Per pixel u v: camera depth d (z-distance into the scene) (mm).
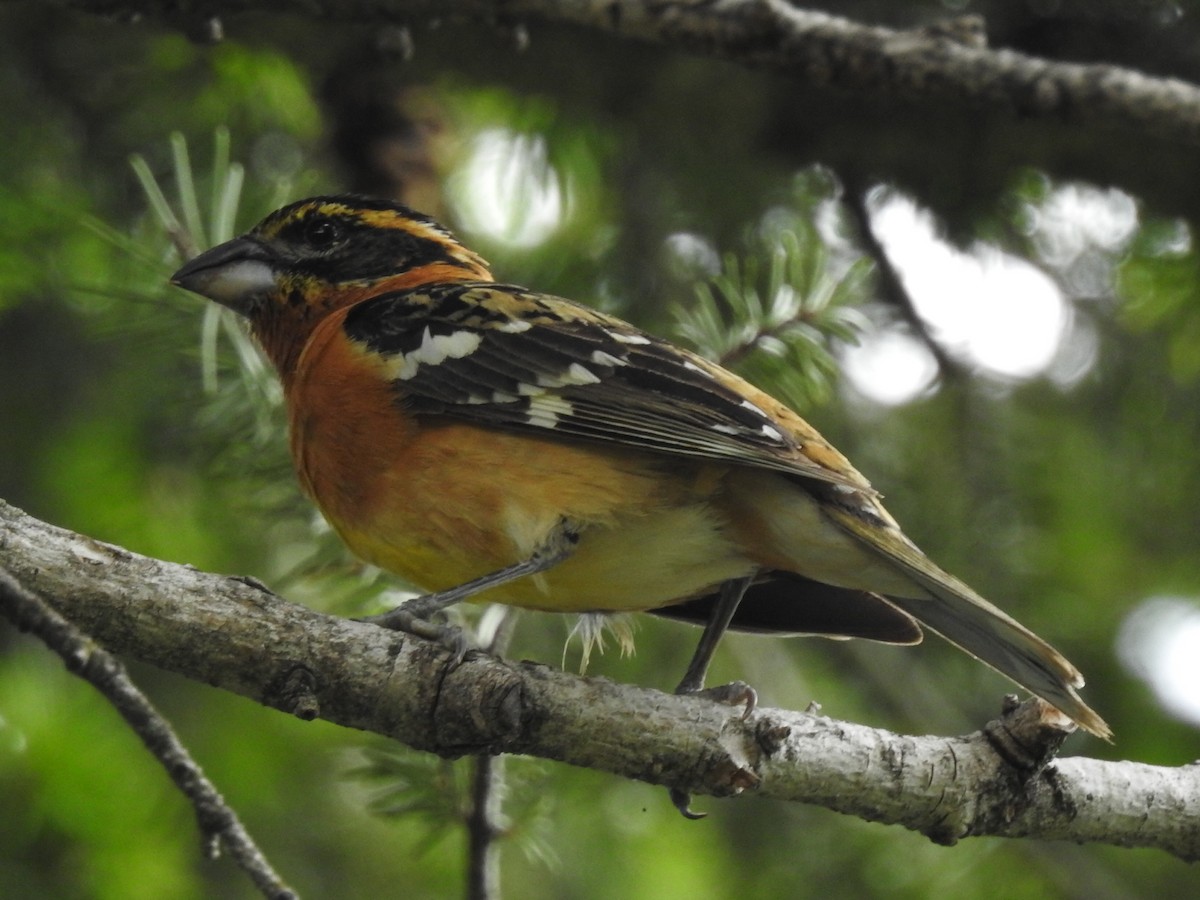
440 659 6168
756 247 11617
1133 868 11484
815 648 11484
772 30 8805
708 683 10953
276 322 8922
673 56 11547
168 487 11555
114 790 10938
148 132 11328
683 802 7402
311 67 11281
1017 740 6742
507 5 8859
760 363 8797
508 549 7605
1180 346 12078
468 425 7621
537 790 7879
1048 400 12125
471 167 11906
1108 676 12133
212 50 11242
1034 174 12055
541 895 11406
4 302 10297
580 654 10352
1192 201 11930
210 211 10250
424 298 8141
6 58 11250
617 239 11430
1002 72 8758
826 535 7711
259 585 6070
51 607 5648
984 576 11336
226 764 11227
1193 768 7086
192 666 5953
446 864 11445
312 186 10242
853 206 12008
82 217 8992
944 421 11688
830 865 11398
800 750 6551
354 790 11453
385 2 8852
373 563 7949
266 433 8812
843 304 8898
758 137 11867
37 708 10938
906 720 11125
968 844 11148
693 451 7461
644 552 7742
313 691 6031
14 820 10836
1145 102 8680
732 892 11500
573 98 11695
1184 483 12180
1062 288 12211
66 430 11711
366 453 7691
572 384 7691
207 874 11055
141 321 8906
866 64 8805
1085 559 12359
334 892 11250
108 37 11312
